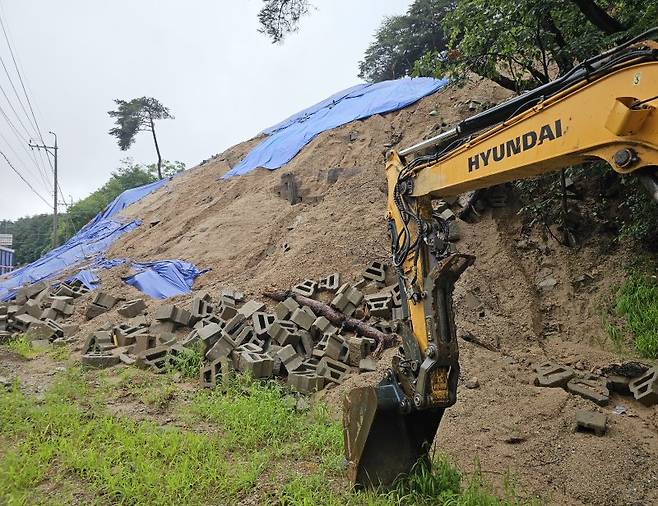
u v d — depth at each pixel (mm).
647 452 6012
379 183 15016
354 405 5180
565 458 5961
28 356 10383
